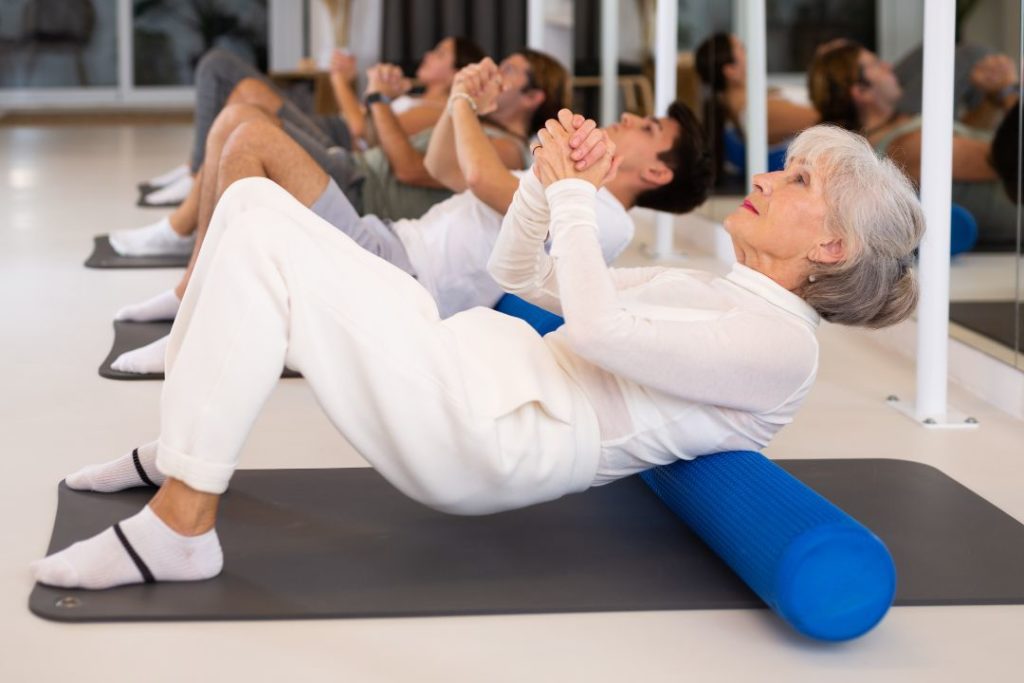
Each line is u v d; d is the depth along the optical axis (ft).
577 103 23.25
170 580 6.50
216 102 20.03
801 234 6.55
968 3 12.27
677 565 6.98
